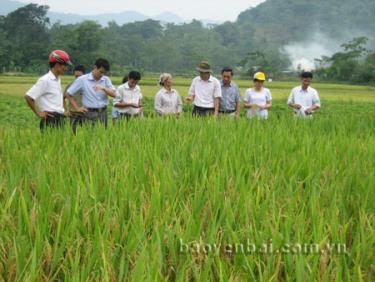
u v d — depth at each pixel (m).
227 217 3.85
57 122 8.54
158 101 11.19
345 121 10.20
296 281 3.07
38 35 119.25
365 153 6.30
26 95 8.31
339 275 2.94
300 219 3.79
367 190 4.59
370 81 99.06
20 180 4.87
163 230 3.61
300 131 8.16
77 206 3.92
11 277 3.16
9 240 3.50
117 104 11.01
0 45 101.25
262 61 123.75
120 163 5.43
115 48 132.88
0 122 17.58
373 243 3.55
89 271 3.13
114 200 4.22
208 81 11.08
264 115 11.40
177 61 150.12
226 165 5.23
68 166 5.35
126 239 3.59
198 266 3.30
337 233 3.61
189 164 5.66
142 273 2.92
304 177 5.36
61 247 3.32
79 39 106.94
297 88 11.64
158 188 4.32
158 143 6.69
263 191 4.58
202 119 9.45
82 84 9.63
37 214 3.79
